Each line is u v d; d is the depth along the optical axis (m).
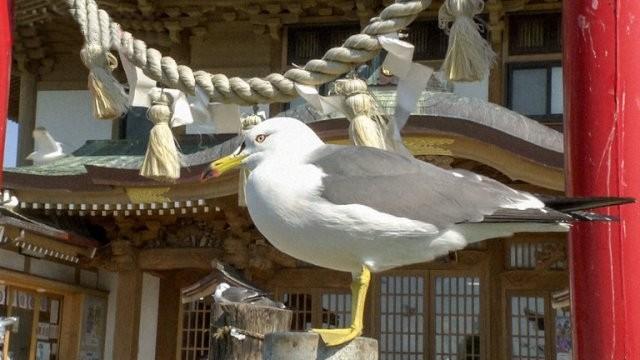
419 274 14.33
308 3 16.45
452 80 4.90
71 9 5.55
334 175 3.84
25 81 17.64
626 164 5.17
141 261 14.74
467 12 4.82
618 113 5.23
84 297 15.59
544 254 13.79
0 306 13.82
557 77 15.59
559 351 13.73
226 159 4.12
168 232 14.75
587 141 5.27
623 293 5.03
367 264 3.85
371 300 14.37
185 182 12.42
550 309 13.87
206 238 14.64
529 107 15.61
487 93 15.62
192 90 5.17
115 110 5.60
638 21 5.35
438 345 14.12
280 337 3.84
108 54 5.50
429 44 16.05
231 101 5.09
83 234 14.41
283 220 3.79
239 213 13.50
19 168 14.56
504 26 15.77
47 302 15.19
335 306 14.59
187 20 16.92
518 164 11.13
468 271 14.20
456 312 14.15
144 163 5.64
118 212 13.49
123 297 14.65
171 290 15.41
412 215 3.75
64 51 17.62
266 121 4.15
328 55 4.86
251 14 16.69
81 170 14.21
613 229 5.08
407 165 3.96
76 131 17.45
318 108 5.24
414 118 11.12
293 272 14.72
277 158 3.96
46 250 13.56
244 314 6.04
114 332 15.26
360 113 5.21
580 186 5.28
